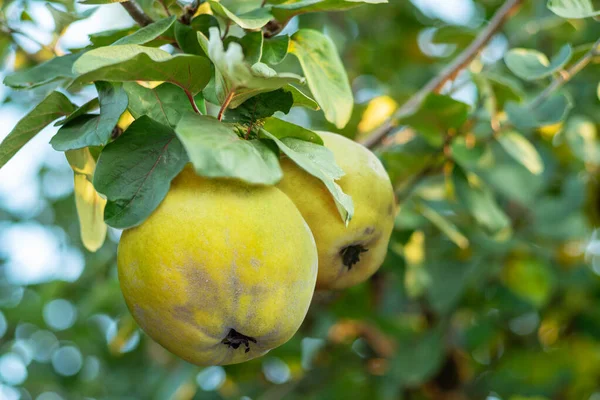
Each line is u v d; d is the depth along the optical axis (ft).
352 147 2.36
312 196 2.27
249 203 2.11
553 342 4.61
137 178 2.09
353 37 4.93
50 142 2.12
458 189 2.91
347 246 2.35
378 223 2.35
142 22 2.37
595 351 4.50
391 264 3.36
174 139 2.12
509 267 3.93
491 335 4.14
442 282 3.52
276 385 4.30
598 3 4.08
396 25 4.92
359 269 2.43
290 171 2.27
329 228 2.29
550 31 3.96
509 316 4.41
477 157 2.88
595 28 3.91
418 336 3.91
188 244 2.08
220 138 2.02
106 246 4.30
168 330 2.14
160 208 2.10
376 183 2.34
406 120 2.84
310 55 2.46
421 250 3.49
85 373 5.24
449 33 3.92
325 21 4.38
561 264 4.24
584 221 3.93
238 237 2.08
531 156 2.97
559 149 4.00
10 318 4.72
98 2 2.26
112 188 2.09
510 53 2.63
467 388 4.42
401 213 3.21
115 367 4.72
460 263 3.58
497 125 2.94
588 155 3.58
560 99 2.79
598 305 4.36
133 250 2.11
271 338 2.16
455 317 4.31
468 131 2.92
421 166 3.04
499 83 2.94
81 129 2.14
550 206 3.87
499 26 2.96
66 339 4.87
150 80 2.10
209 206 2.09
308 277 2.15
